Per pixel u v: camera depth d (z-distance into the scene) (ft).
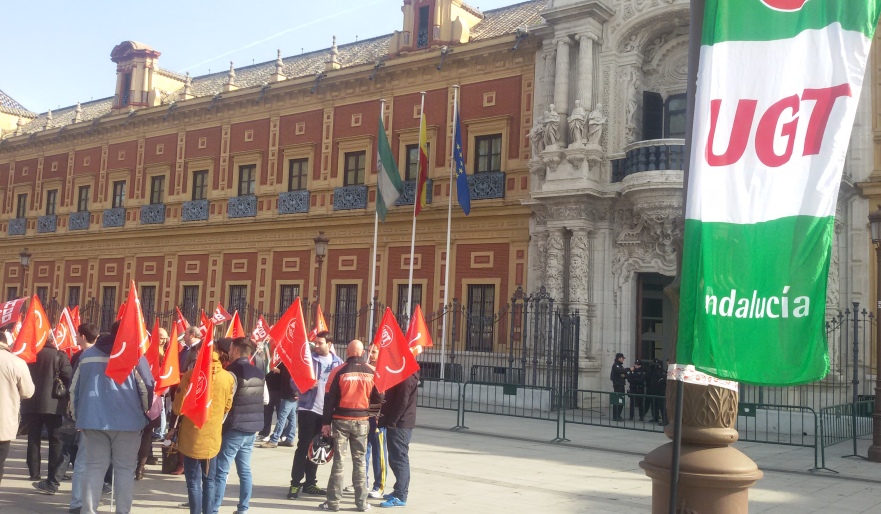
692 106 14.99
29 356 36.94
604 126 74.02
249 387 26.50
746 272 13.08
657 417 60.59
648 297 73.72
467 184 78.89
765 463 43.91
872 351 61.67
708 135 13.62
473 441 49.32
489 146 83.76
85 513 24.43
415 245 87.40
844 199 64.49
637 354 72.74
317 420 31.40
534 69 80.18
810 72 13.25
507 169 81.10
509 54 81.71
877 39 64.39
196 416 24.16
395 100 90.84
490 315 80.94
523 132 80.33
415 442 47.88
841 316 55.77
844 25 13.16
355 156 94.38
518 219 79.61
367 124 92.84
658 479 14.46
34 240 128.47
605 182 73.26
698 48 15.10
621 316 72.33
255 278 100.99
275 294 98.68
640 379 63.36
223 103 105.50
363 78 92.63
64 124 133.90
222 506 29.01
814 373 12.48
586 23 73.51
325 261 94.63
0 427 28.02
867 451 47.91
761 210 13.16
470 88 84.89
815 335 12.59
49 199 129.39
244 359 26.91
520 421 60.85
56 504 29.01
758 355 12.80
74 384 25.22
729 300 13.05
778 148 13.24
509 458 42.75
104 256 118.62
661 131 74.69
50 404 31.07
